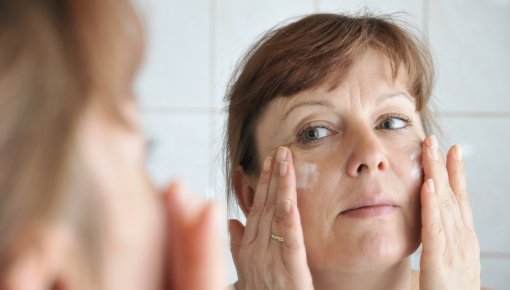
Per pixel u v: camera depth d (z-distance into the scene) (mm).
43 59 126
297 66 571
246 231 588
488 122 1088
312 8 1088
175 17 1108
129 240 138
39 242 121
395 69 572
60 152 123
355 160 519
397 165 536
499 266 1099
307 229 536
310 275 531
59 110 125
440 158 556
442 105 1089
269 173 576
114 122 138
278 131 590
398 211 524
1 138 122
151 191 147
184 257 152
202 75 1114
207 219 155
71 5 132
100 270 131
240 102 657
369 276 542
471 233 571
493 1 1073
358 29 582
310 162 543
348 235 516
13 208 120
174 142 1121
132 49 139
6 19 130
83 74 130
